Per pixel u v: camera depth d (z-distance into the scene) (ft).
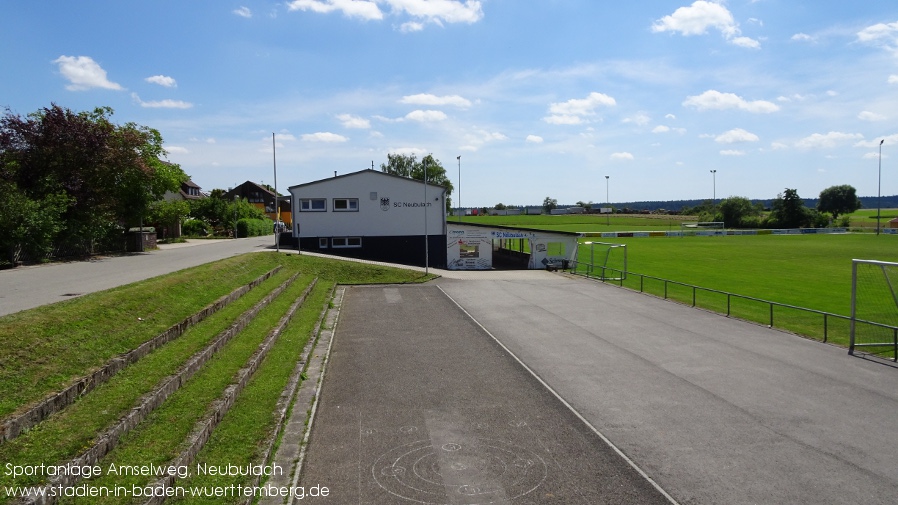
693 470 30.01
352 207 149.07
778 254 190.60
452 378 46.83
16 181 109.29
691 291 106.63
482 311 80.89
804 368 50.19
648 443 33.55
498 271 142.51
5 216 89.61
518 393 42.93
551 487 28.04
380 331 66.49
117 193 131.54
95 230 120.26
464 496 27.02
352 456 31.27
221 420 32.53
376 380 46.14
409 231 150.61
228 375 38.91
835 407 39.86
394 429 35.37
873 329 70.13
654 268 150.71
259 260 104.78
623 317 75.61
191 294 57.16
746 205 412.16
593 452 32.22
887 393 42.98
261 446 30.19
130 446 26.32
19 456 22.61
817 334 66.85
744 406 40.06
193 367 37.81
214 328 49.32
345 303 88.84
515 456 31.60
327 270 119.55
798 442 33.73
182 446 27.02
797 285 115.96
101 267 89.15
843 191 464.65
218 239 210.79
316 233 148.15
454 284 114.01
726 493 27.58
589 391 43.52
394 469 29.76
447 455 31.60
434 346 58.59
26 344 31.81
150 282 57.52
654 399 41.60
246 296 68.64
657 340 61.46
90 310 40.81
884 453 32.14
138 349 37.04
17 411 25.16
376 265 128.47
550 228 342.64
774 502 26.76
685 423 36.78
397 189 150.00
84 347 34.65
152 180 139.33
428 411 38.78
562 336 63.52
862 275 131.75
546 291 102.83
